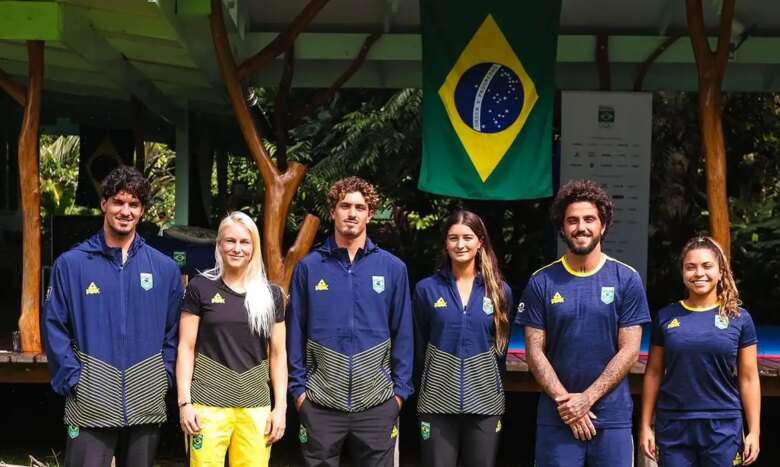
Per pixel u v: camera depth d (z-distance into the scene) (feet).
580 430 12.64
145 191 12.92
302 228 19.25
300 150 40.04
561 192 13.12
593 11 27.20
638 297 12.84
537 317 13.15
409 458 20.38
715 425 13.08
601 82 28.86
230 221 12.98
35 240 18.54
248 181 46.98
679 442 13.26
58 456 19.89
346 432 13.38
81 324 12.69
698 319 13.26
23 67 26.18
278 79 30.27
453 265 13.93
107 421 12.51
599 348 12.78
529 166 20.44
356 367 13.29
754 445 13.23
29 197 18.48
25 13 18.22
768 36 28.02
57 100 31.91
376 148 37.01
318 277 13.51
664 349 13.50
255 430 13.05
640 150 25.90
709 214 18.86
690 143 36.14
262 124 37.37
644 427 13.69
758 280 33.24
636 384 17.80
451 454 13.70
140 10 19.71
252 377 13.07
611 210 13.14
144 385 12.77
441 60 20.54
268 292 13.17
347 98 40.68
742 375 13.39
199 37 22.70
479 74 20.52
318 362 13.44
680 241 35.81
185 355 13.07
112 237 12.90
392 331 13.78
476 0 20.48
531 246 36.45
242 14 25.45
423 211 39.11
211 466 12.89
